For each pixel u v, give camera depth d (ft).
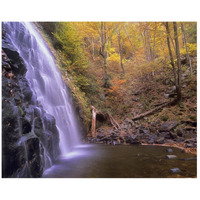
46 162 11.73
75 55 33.09
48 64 22.95
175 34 27.02
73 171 10.87
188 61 37.27
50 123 13.94
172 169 9.89
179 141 18.95
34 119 11.60
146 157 13.76
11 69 10.91
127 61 60.23
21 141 8.75
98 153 16.47
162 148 17.25
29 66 17.89
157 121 25.22
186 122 22.18
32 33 22.34
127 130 25.67
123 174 9.89
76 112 25.25
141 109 31.58
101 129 28.86
